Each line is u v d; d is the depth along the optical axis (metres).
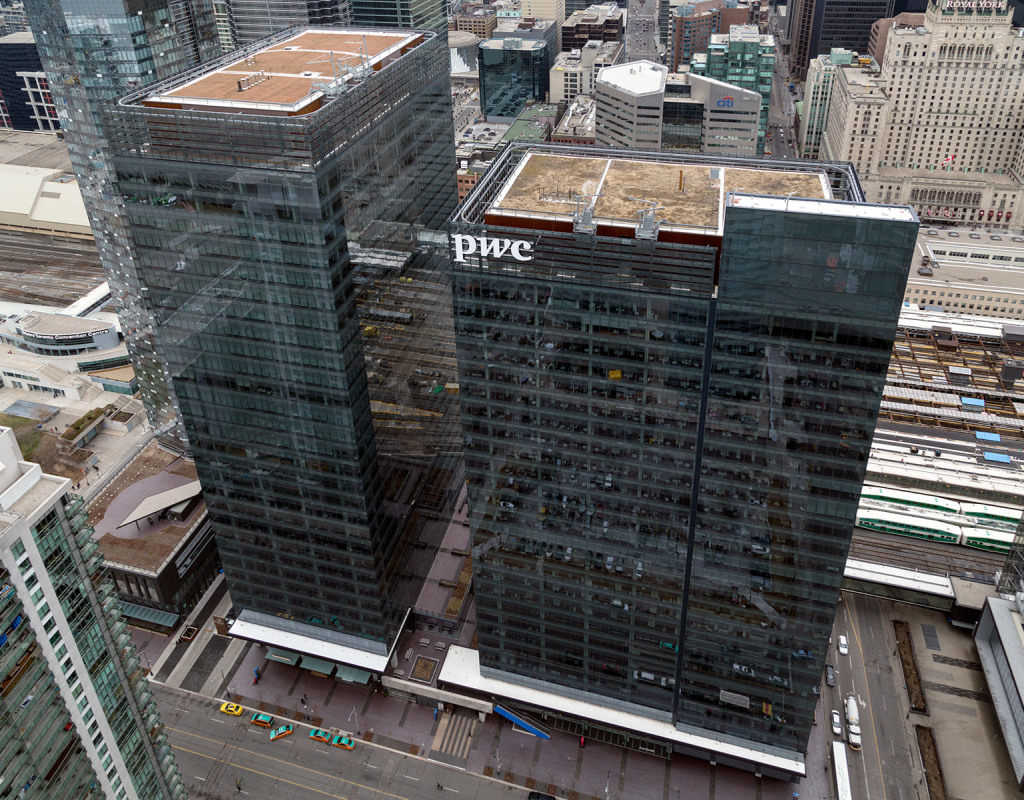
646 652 152.62
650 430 128.50
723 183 130.38
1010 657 166.62
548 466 138.38
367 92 132.88
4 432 86.50
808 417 117.94
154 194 127.75
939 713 170.25
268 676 182.00
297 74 140.62
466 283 124.00
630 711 162.25
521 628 160.00
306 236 124.06
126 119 121.50
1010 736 161.00
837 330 109.75
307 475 152.12
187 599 194.88
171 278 136.38
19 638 84.94
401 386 162.88
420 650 180.88
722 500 130.25
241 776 162.00
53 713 91.75
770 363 115.44
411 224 160.50
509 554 151.12
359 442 146.12
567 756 164.88
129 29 168.88
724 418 122.56
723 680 149.38
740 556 134.50
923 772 159.00
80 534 94.81
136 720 109.75
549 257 117.44
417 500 181.25
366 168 136.00
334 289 129.12
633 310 118.12
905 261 102.19
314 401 142.00
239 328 137.75
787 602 135.75
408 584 182.25
